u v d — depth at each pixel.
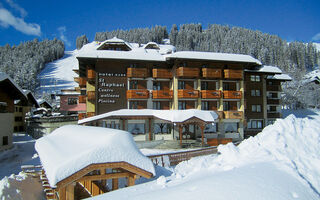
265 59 110.31
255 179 5.94
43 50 140.12
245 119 32.06
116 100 29.47
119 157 7.60
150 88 30.67
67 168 6.75
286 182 5.90
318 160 7.68
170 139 28.81
